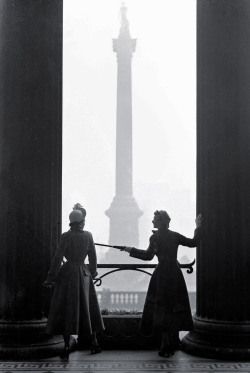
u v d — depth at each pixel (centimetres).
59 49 657
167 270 605
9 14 628
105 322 653
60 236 655
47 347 599
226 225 619
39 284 614
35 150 620
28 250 610
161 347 615
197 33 662
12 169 614
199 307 642
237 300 612
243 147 623
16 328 597
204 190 635
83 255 602
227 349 590
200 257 638
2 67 627
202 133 641
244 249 618
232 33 627
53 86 641
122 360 585
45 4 634
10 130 618
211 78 632
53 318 582
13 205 611
